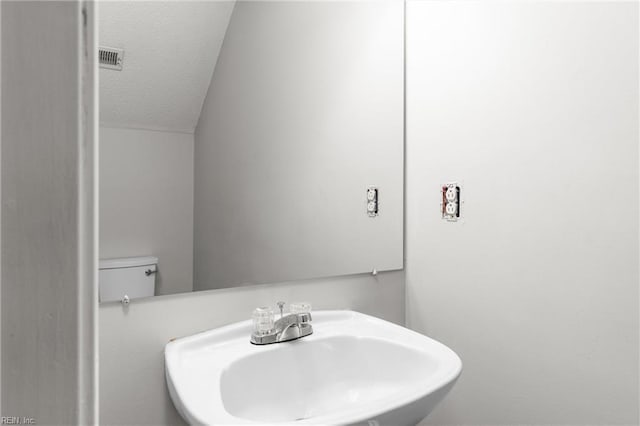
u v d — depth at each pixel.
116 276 0.97
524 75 1.11
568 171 1.03
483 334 1.22
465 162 1.26
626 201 0.93
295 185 1.24
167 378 0.93
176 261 1.05
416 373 0.99
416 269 1.43
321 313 1.23
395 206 1.44
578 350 1.02
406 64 1.46
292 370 1.03
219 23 1.11
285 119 1.23
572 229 1.02
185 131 1.07
